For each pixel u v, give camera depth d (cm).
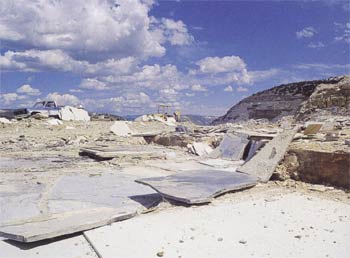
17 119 2836
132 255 441
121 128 2244
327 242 477
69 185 871
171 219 584
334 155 797
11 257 450
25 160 1305
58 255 455
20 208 668
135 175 1011
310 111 3222
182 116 4150
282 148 938
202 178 813
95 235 509
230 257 434
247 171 926
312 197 712
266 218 581
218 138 1570
